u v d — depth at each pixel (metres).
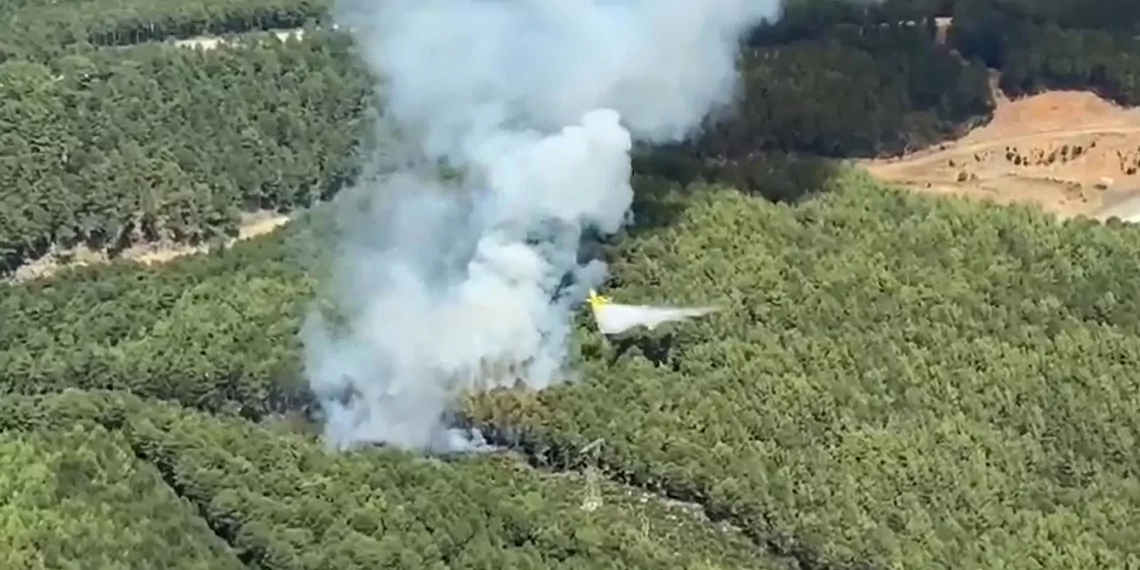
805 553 154.62
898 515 153.88
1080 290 181.00
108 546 149.62
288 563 151.50
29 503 153.75
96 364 183.62
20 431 169.12
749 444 163.38
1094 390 166.75
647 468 163.62
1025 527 152.25
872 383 168.62
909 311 177.88
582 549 151.50
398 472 162.50
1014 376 168.62
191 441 164.75
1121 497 155.88
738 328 177.12
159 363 181.62
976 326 175.88
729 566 154.38
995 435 162.38
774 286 182.25
